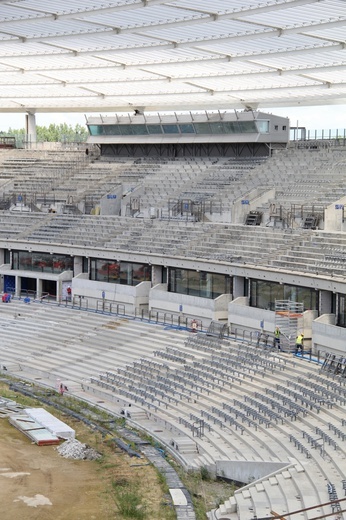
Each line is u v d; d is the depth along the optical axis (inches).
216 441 1913.1
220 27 2645.2
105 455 1939.0
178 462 1873.8
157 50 2955.2
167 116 4143.7
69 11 2551.7
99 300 3270.2
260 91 3666.3
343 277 2358.5
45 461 1904.5
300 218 3058.6
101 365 2615.7
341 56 2901.1
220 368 2342.5
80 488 1742.1
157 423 2142.0
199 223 3265.3
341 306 2359.7
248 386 2176.4
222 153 4087.1
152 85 3754.9
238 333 2669.8
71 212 3895.2
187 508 1615.4
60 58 3223.4
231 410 2048.5
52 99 4315.9
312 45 2797.7
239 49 2933.1
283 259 2679.6
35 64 3390.7
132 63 3292.3
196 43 2834.6
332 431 1785.2
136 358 2600.9
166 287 3065.9
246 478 1731.1
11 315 3265.3
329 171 3378.4
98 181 4077.3
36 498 1686.8
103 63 3319.4
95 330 2940.5
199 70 3366.1
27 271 3622.0
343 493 1494.8
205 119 4001.0
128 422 2165.4
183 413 2130.9
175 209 3526.1
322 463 1643.7
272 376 2183.8
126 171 4101.9
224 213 3351.4
